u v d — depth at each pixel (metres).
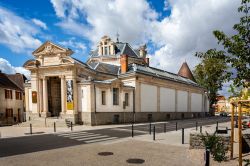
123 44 44.88
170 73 45.78
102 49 43.47
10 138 15.95
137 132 19.12
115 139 15.16
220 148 9.27
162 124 27.67
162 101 36.91
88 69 29.47
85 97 26.41
